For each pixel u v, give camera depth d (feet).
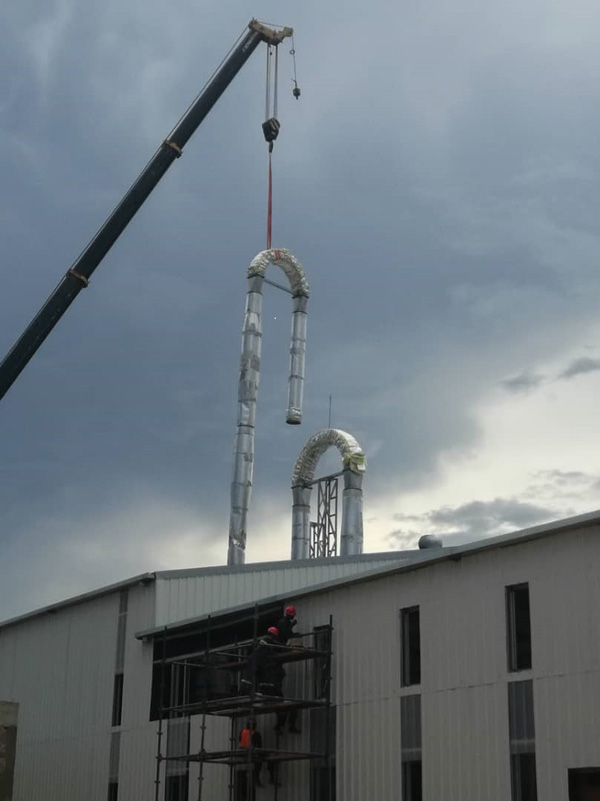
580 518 90.02
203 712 113.80
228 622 125.80
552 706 89.76
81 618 154.51
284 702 109.09
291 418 200.13
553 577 92.43
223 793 119.55
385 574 107.14
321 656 110.63
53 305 145.89
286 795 112.98
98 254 148.25
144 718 135.54
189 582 141.38
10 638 171.22
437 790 97.40
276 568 146.51
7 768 133.08
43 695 158.61
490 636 96.37
